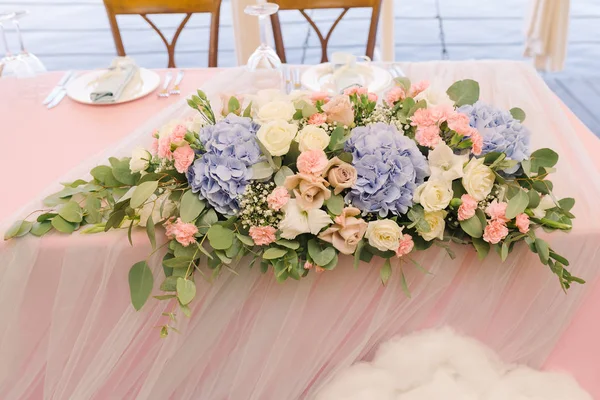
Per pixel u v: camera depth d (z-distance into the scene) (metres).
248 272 1.04
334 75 1.48
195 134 0.94
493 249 1.05
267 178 0.91
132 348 1.11
